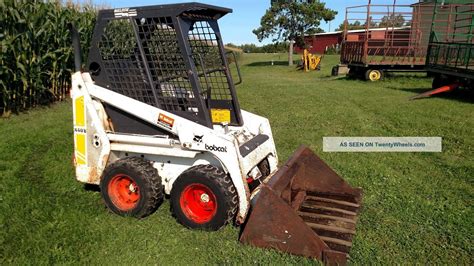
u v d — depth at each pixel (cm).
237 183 370
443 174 539
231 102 455
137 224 397
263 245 352
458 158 604
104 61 416
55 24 1013
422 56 1633
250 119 470
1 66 850
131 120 422
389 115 905
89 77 423
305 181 459
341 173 542
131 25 392
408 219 410
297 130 791
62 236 370
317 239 334
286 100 1170
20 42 898
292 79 1936
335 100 1150
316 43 5062
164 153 405
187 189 382
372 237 373
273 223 344
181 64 388
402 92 1306
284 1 3156
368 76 1666
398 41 1719
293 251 343
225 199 365
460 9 1761
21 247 352
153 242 363
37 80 963
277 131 784
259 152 416
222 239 367
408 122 827
